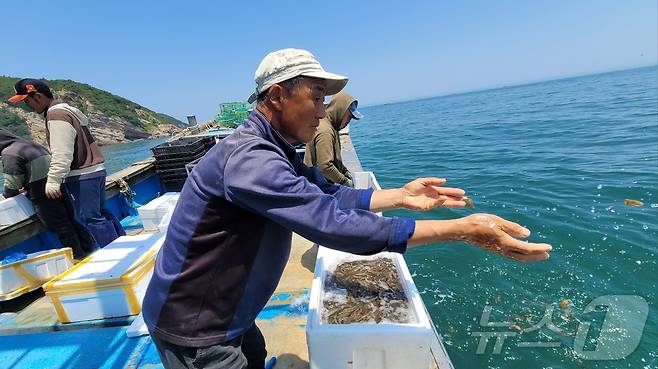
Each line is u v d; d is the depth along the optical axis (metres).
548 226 5.96
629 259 4.72
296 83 1.13
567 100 40.38
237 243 1.14
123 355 2.28
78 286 2.51
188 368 1.26
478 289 4.35
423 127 28.69
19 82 3.37
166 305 1.19
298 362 2.08
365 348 1.51
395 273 1.97
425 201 1.45
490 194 8.05
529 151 12.82
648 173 8.22
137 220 5.20
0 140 3.55
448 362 1.91
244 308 1.24
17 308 2.94
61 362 2.28
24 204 3.72
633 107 23.45
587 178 8.43
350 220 1.02
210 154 1.13
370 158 15.30
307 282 2.93
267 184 1.00
